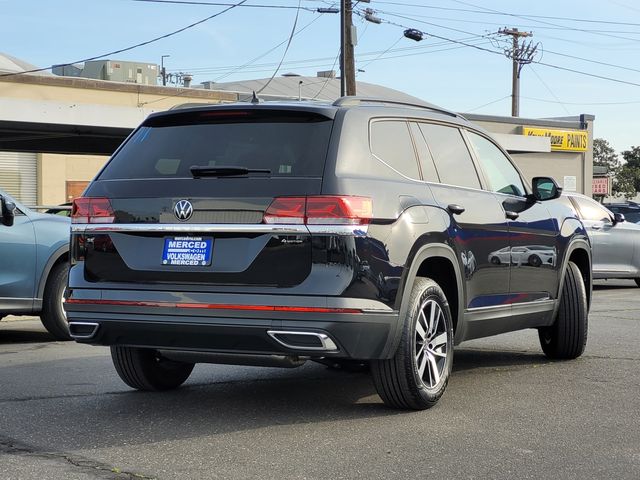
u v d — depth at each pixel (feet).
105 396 19.72
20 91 103.96
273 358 17.01
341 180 16.42
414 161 18.94
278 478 13.62
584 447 15.61
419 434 16.37
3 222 28.50
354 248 16.15
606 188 171.94
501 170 22.71
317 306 15.94
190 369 20.59
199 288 16.66
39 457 14.71
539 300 23.09
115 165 18.28
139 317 17.10
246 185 16.61
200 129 18.08
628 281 63.00
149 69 132.67
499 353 26.37
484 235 20.25
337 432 16.46
